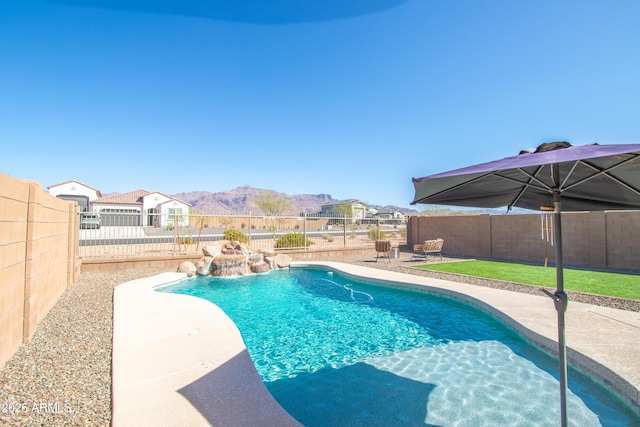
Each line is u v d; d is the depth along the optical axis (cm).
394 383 366
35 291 434
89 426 240
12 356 363
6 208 336
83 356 371
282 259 1200
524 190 293
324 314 650
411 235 1786
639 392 288
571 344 395
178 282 923
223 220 1786
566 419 207
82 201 3047
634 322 479
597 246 1060
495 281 831
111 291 725
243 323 597
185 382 301
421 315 639
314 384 368
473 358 432
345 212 4400
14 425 238
